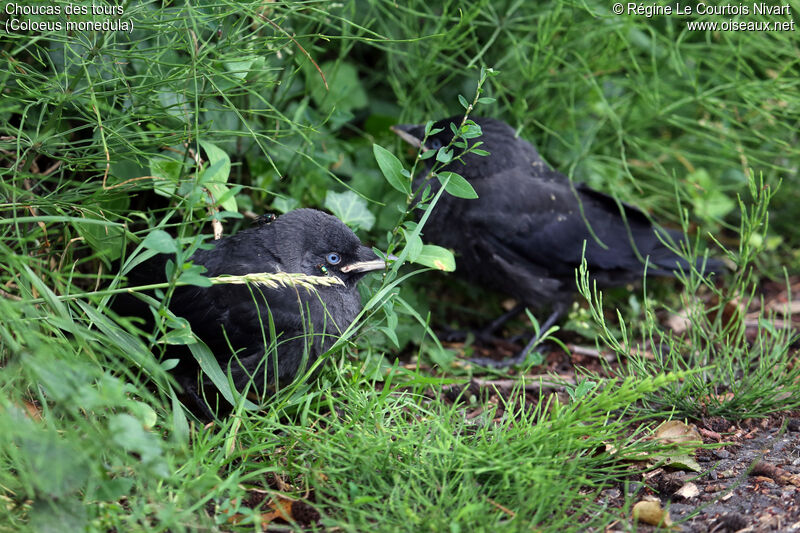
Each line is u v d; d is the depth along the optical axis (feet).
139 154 16.30
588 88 25.08
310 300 15.98
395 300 16.08
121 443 10.50
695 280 22.80
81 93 15.69
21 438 11.18
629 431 15.55
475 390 18.38
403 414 14.73
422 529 11.38
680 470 13.87
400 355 20.84
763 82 23.21
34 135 16.35
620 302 24.20
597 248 22.45
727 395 16.53
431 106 25.00
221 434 13.15
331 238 16.57
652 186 26.02
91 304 14.65
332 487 12.80
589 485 13.06
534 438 12.75
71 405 10.99
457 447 12.55
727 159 26.43
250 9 16.02
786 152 24.26
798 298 23.43
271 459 13.37
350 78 23.76
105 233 16.51
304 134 18.85
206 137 18.04
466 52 25.45
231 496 11.78
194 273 12.21
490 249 22.09
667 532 11.93
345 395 14.51
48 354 11.18
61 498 10.96
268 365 15.89
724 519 12.12
